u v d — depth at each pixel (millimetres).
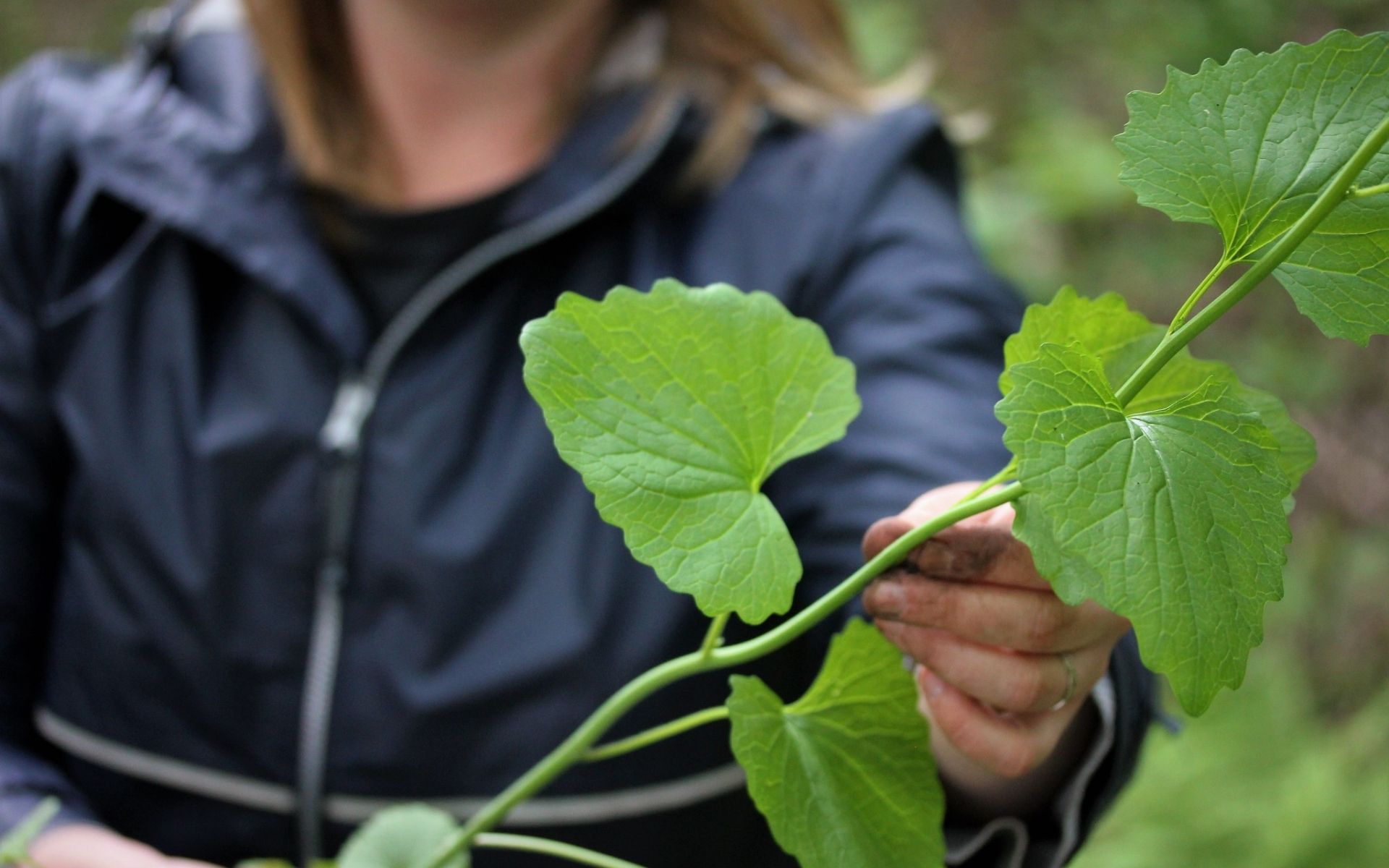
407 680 1051
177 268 1135
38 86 1196
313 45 1165
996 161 3383
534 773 769
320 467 1087
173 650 1080
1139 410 733
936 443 988
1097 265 3256
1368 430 3158
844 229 1090
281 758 1066
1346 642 2930
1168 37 3502
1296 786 2182
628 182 1109
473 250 1132
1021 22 3623
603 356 697
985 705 784
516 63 1170
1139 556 575
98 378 1123
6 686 1134
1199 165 648
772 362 731
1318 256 637
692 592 667
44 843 1001
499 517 1068
